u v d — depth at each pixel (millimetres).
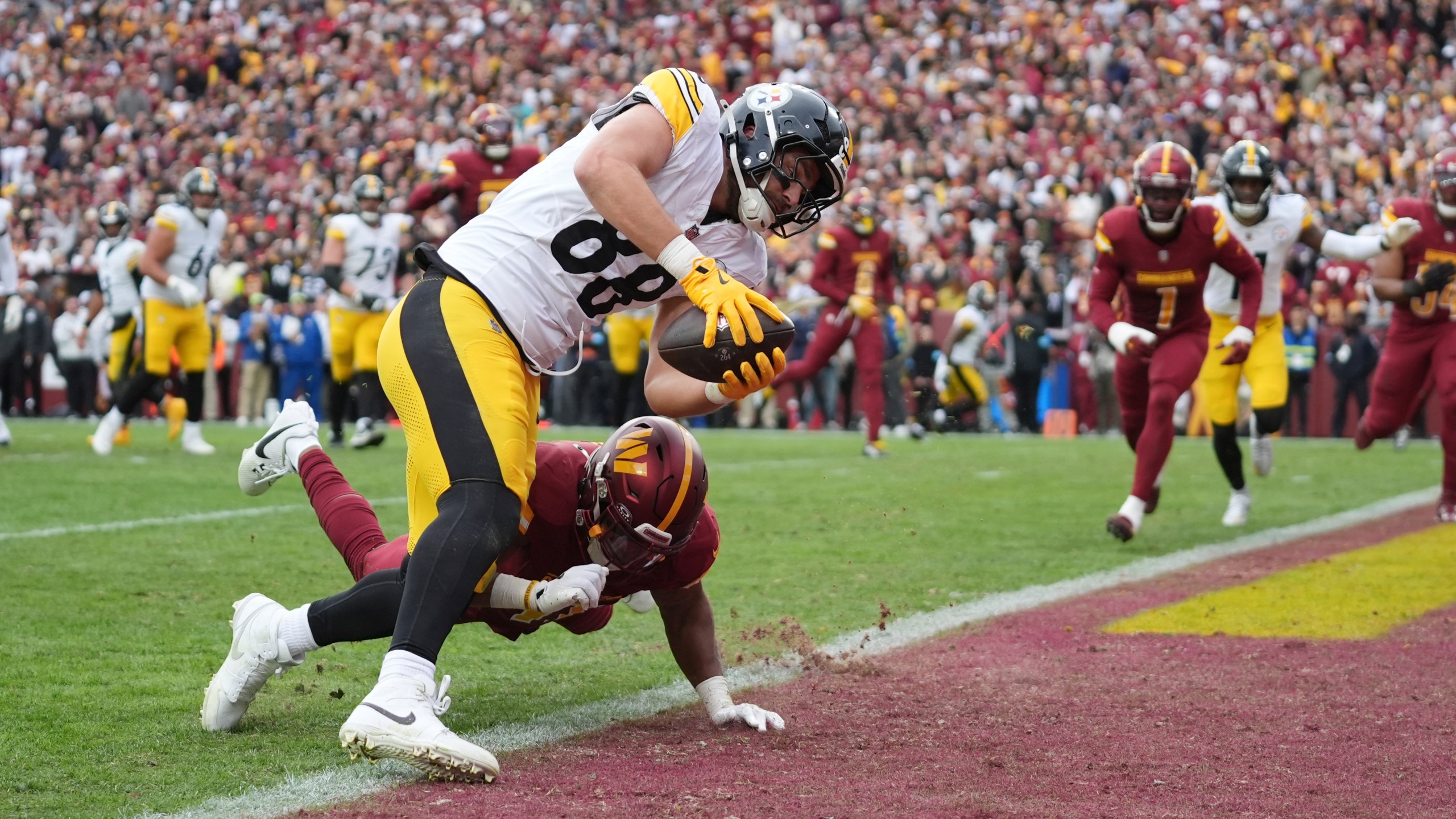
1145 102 79250
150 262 39031
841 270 43969
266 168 85438
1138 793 11156
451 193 42719
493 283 12008
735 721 13219
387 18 95500
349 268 43281
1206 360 29047
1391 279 29234
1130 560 24219
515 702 14109
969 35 87438
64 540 23797
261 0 99062
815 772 11656
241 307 66062
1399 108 80125
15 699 13602
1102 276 26891
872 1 91750
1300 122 78625
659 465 11812
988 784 11367
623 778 11375
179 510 28125
